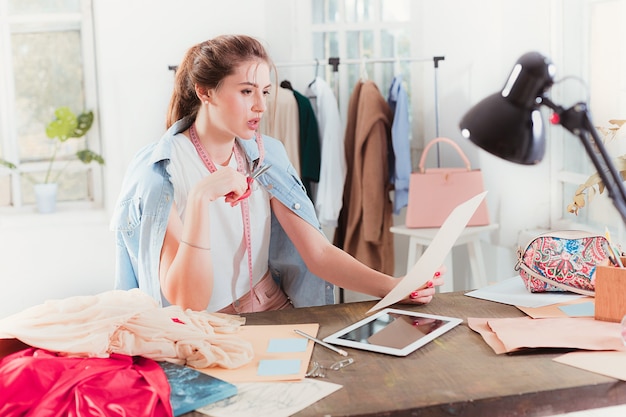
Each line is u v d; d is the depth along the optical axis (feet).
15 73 13.23
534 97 4.14
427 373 5.00
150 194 7.11
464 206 6.11
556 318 6.03
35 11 13.19
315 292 7.97
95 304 5.43
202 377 4.93
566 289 6.71
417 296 6.62
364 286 7.25
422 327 5.94
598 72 10.30
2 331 5.21
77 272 12.88
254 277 7.66
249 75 7.02
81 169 13.53
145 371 4.89
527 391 4.65
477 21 12.15
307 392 4.75
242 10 12.85
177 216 7.21
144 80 12.71
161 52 12.70
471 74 12.44
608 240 6.27
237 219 7.41
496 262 12.35
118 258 7.71
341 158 12.29
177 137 7.46
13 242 12.65
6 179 13.23
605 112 10.18
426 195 11.82
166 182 7.14
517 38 11.53
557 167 11.57
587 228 10.82
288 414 4.44
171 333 5.32
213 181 6.63
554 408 4.70
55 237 12.76
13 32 13.15
